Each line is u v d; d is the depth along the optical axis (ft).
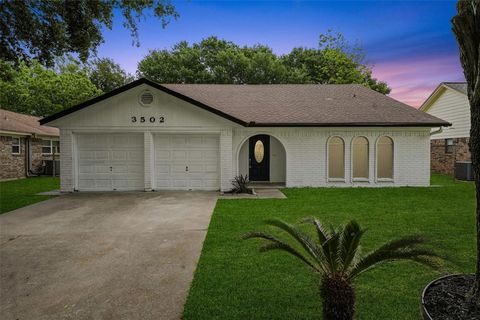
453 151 63.72
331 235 9.93
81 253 17.69
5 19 26.71
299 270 14.70
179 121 40.01
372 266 9.73
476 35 9.74
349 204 31.35
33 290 13.14
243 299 11.98
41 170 66.49
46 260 16.62
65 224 24.29
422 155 44.47
